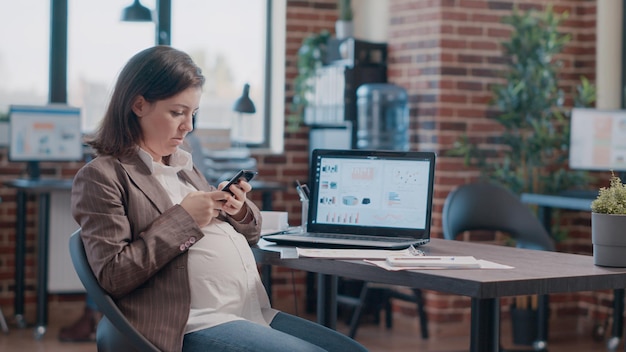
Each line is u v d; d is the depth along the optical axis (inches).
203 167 213.6
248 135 253.8
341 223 109.4
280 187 221.0
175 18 245.8
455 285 79.4
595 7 220.8
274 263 98.1
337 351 90.5
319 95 235.0
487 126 213.9
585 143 200.5
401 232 106.9
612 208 89.9
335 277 112.1
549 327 222.4
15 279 219.0
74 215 88.9
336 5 249.9
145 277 86.3
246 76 252.7
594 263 91.0
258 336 84.2
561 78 222.1
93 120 238.2
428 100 212.4
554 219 215.2
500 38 214.7
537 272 84.5
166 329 85.8
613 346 200.2
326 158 111.4
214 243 92.1
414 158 108.1
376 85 220.4
